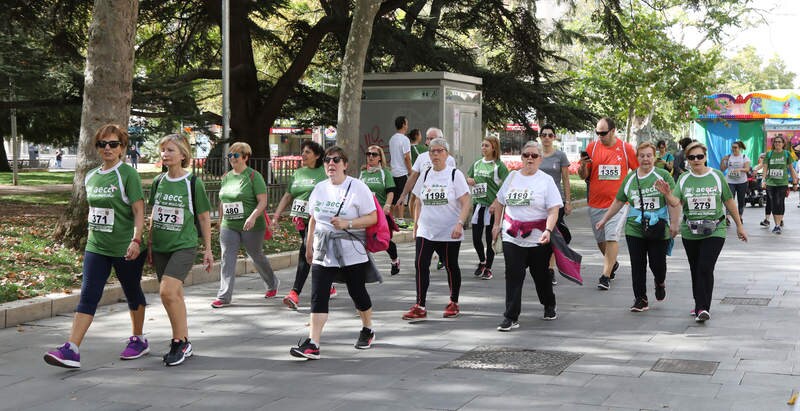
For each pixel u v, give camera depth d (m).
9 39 24.14
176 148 7.36
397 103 21.72
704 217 8.95
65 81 23.97
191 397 6.25
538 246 8.66
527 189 8.64
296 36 27.77
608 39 27.50
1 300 9.31
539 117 30.69
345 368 7.07
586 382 6.50
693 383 6.42
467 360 7.30
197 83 25.16
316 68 31.48
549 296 9.04
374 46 26.47
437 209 9.10
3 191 26.06
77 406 6.06
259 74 31.08
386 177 11.65
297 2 34.59
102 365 7.26
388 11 25.52
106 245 7.19
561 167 11.68
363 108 21.98
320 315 7.45
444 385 6.47
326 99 28.83
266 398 6.18
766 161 18.56
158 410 5.94
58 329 8.80
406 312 9.66
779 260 13.85
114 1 12.75
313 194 7.68
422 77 21.42
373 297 10.73
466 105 22.77
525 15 27.95
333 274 7.57
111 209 7.16
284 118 30.17
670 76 34.78
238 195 10.07
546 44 32.59
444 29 29.22
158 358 7.50
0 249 11.78
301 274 10.00
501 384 6.47
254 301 10.49
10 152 67.94
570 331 8.48
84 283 7.18
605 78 36.16
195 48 29.14
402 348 7.80
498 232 8.90
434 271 13.02
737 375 6.65
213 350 7.82
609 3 26.84
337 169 7.61
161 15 26.06
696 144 8.99
